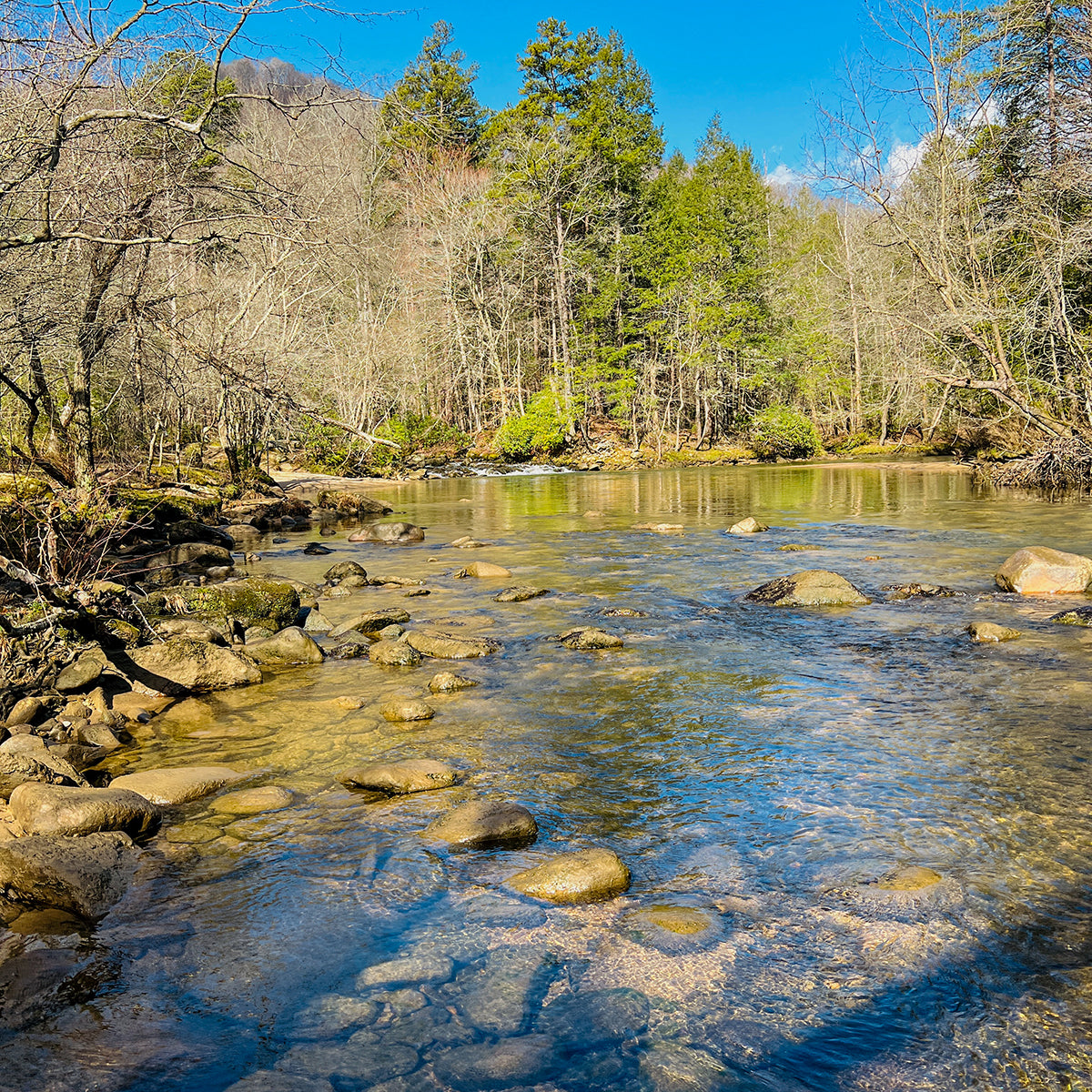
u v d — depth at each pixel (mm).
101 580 8820
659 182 51250
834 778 4934
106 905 3721
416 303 48812
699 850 4109
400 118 9578
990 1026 2803
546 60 45375
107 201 9531
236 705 6707
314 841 4320
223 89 9234
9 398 16375
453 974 3174
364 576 12086
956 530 15852
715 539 15914
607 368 45656
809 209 70188
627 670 7375
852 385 47906
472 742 5727
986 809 4441
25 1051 2775
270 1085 2605
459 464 42125
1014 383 24031
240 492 23125
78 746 5598
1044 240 24234
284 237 9688
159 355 10891
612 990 3047
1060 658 7266
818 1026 2832
